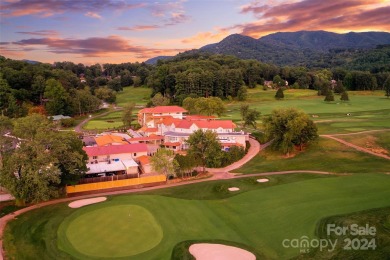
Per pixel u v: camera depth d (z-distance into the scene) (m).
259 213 49.09
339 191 55.53
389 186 56.47
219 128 104.50
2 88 157.38
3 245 42.09
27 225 48.03
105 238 42.44
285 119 91.25
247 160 89.88
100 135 118.94
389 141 88.62
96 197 60.59
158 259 37.16
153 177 70.19
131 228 45.03
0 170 56.38
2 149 66.12
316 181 62.47
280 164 82.25
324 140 96.06
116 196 60.50
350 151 85.12
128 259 37.28
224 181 68.81
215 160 80.81
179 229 44.56
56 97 167.12
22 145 58.06
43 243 42.03
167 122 116.19
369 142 90.06
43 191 54.56
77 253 38.94
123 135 123.00
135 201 56.12
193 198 58.41
